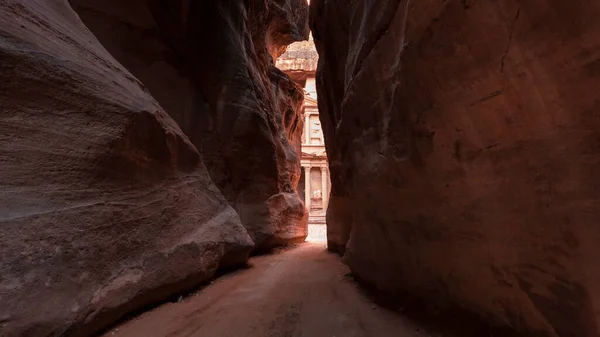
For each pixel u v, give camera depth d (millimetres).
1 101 3283
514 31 2475
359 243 6336
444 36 3066
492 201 3055
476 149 3127
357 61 5738
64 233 3480
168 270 5145
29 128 3482
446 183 3604
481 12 2648
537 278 2678
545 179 2514
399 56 3828
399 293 4930
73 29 4977
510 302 3010
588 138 2201
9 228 2992
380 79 4715
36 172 3436
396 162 4336
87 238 3760
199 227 6629
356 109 5793
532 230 2676
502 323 3127
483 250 3242
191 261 5824
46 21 4281
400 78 3857
